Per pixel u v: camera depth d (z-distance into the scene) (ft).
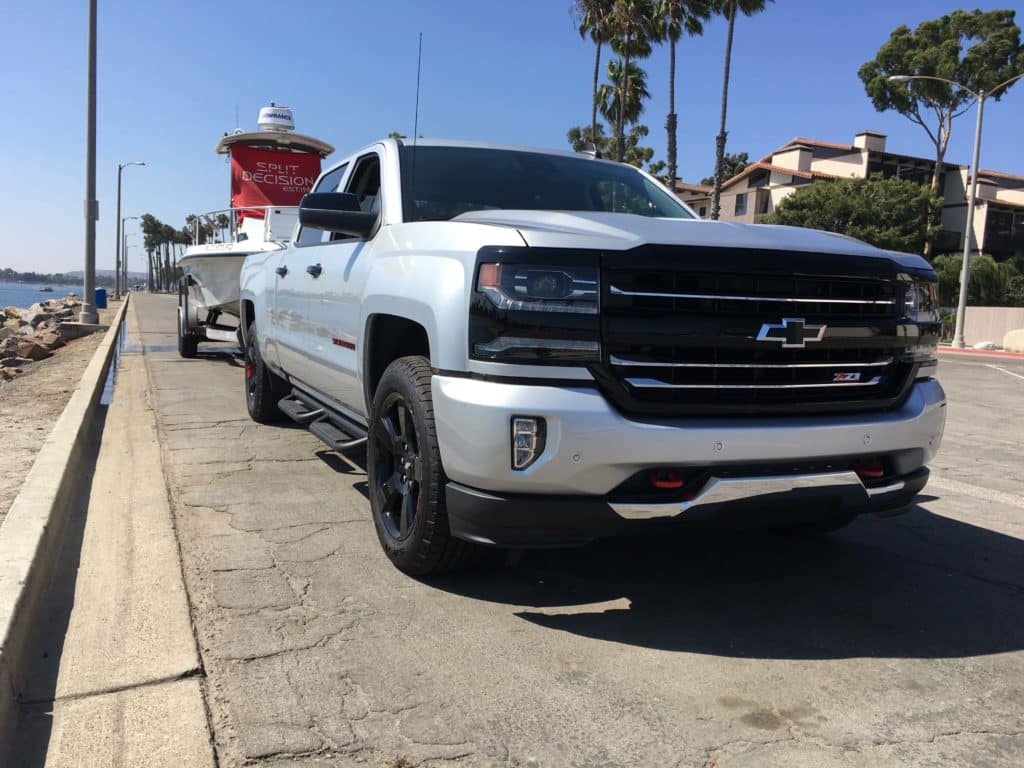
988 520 15.97
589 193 14.83
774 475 9.86
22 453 17.94
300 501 15.47
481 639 9.98
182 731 7.84
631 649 9.85
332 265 15.30
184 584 11.35
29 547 10.85
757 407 9.88
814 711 8.55
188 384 30.73
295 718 8.14
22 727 7.86
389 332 12.76
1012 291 122.62
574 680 9.06
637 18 102.73
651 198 15.44
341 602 10.93
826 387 10.36
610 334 9.35
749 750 7.82
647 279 9.49
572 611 10.91
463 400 9.70
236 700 8.45
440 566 11.30
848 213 123.03
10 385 30.99
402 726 8.07
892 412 10.80
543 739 7.91
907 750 7.88
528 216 11.25
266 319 20.83
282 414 22.47
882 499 10.67
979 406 35.29
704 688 8.98
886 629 10.66
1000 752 7.88
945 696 8.94
